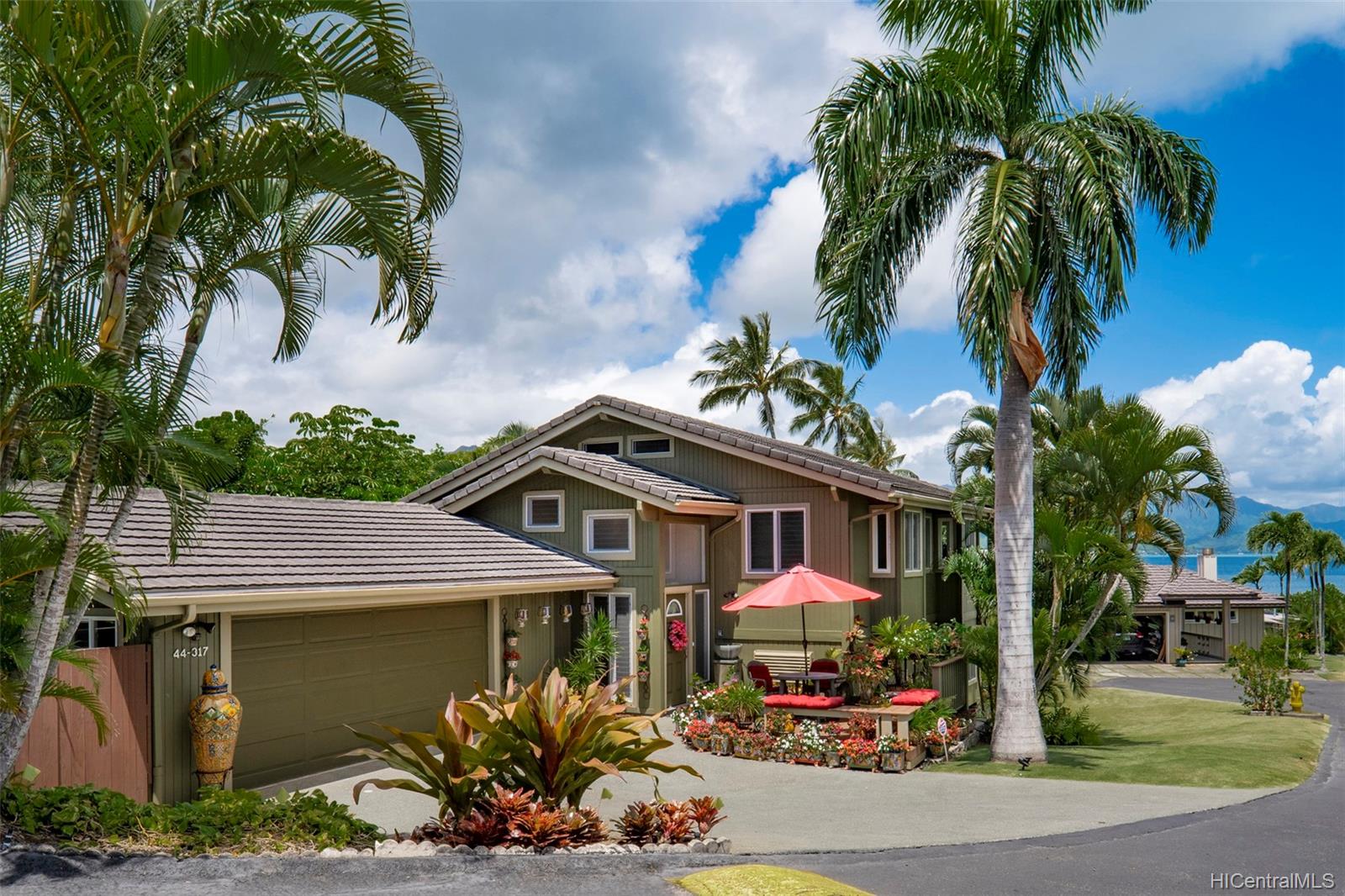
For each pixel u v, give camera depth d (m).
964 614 24.28
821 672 18.08
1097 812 11.34
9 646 7.38
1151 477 18.03
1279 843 9.55
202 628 12.23
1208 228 16.08
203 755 11.90
